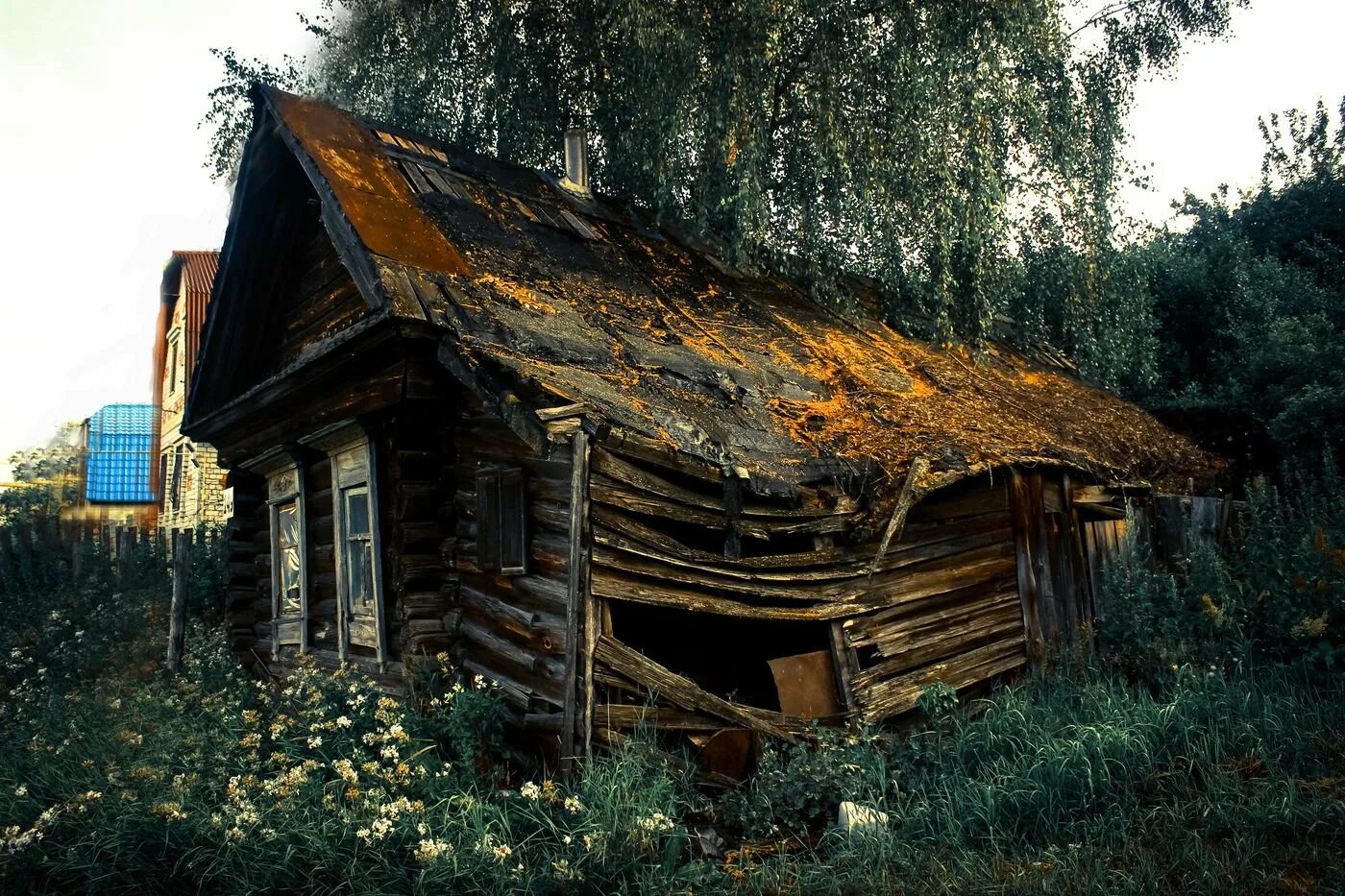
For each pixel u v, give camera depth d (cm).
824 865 440
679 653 675
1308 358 1034
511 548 565
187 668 837
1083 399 1065
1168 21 1104
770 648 681
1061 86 1062
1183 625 675
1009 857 443
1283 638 619
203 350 895
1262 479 824
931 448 672
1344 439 939
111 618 1016
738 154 961
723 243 1045
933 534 686
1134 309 1167
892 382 832
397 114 1375
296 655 789
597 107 1340
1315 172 1459
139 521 2078
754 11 921
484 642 594
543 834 451
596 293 756
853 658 611
